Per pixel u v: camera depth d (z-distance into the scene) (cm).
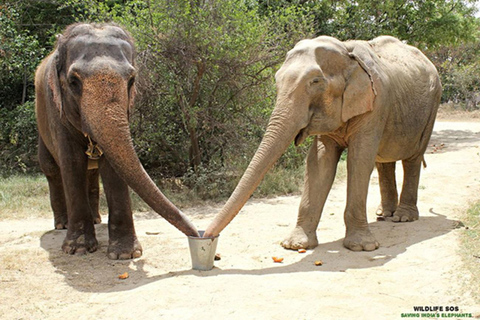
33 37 1169
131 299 375
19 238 584
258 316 342
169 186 888
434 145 1530
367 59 514
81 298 390
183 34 806
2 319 351
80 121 464
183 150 947
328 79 479
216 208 767
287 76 471
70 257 498
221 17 828
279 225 639
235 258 491
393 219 631
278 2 1348
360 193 516
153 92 831
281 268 454
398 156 600
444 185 872
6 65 1106
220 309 353
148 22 828
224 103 891
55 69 461
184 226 439
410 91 589
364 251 506
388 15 1617
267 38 878
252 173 449
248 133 934
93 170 646
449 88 3506
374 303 362
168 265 473
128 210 508
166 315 346
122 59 432
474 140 1659
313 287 393
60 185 629
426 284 400
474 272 415
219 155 938
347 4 1568
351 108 493
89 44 432
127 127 413
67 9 1278
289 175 941
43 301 385
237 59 833
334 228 615
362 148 514
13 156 1118
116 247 497
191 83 870
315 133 489
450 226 590
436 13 1767
